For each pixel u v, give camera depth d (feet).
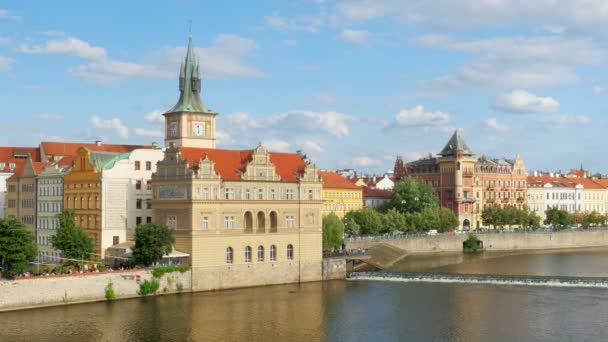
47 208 568.82
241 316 391.65
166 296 442.09
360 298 444.14
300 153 583.99
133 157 521.65
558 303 425.69
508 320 383.45
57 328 357.82
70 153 651.25
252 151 495.41
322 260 520.01
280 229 499.10
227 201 471.62
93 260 483.10
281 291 468.34
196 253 457.68
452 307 417.28
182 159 464.65
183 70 604.49
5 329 354.54
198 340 342.64
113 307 407.44
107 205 507.30
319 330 363.97
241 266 479.41
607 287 478.59
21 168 633.20
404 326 372.17
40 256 570.05
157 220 481.87
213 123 608.19
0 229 399.03
